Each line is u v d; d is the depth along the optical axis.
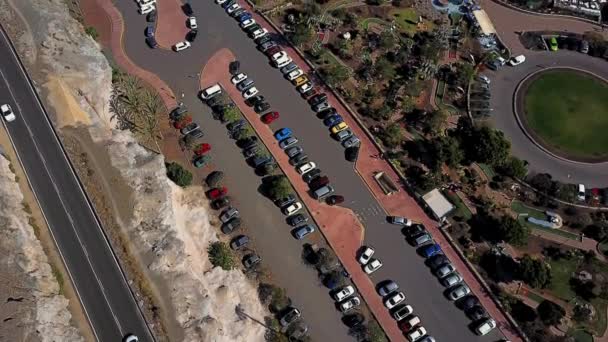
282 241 118.31
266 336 107.88
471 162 127.56
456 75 138.75
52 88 120.44
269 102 135.12
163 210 110.19
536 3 152.00
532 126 133.88
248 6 151.62
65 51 127.50
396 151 128.88
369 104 135.25
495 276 114.69
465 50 145.25
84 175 111.44
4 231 99.81
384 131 130.88
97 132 117.44
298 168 125.31
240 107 134.50
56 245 104.44
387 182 124.81
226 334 103.00
